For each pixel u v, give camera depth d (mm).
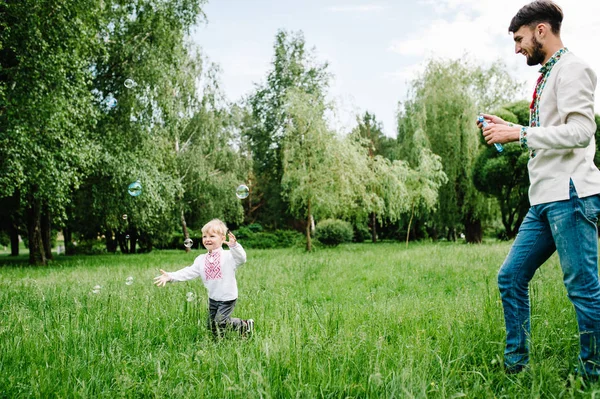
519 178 22406
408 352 2893
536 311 3861
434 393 2338
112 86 18188
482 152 24281
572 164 2594
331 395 2428
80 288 7191
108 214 19547
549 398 2275
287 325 3584
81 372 2787
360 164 21172
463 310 4117
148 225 20391
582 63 2564
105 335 3686
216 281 4094
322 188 20703
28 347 3256
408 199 22891
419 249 16938
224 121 27562
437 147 26672
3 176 13039
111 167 17312
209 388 2537
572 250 2562
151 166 18875
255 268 10570
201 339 3686
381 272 9047
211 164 27219
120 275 9891
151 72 17797
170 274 4207
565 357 2859
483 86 29984
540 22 2725
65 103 13477
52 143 14094
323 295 6438
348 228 28375
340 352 2916
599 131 19109
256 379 2434
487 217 28094
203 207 28234
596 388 2271
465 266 9336
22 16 12531
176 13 18891
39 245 18109
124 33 18078
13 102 12594
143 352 3277
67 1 13102
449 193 26750
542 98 2752
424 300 5328
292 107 20875
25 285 7832
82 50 14562
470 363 2873
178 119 21141
